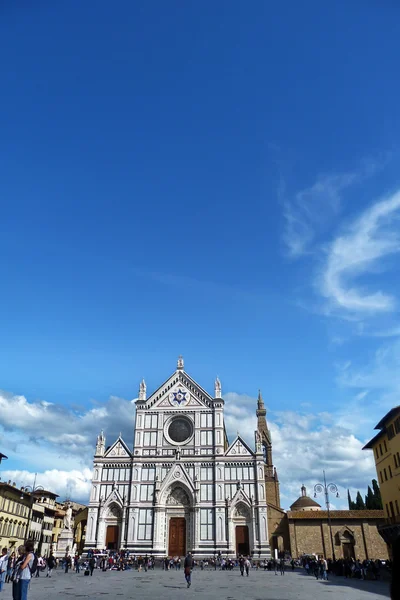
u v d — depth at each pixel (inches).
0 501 3454.7
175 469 3612.2
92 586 1695.4
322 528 3548.2
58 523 5049.2
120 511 3553.2
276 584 1897.1
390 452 2960.1
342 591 1605.6
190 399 3846.0
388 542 2992.1
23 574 812.0
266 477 4692.4
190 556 1781.5
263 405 5442.9
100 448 3727.9
